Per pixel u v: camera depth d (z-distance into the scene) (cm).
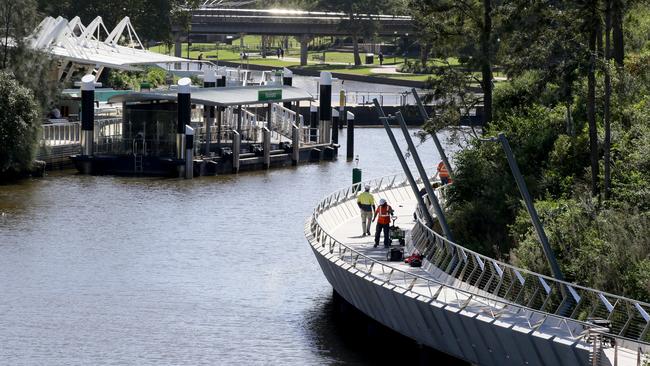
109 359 9775
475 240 11612
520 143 13262
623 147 11800
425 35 15100
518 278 9356
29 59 19738
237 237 14675
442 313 8994
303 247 14200
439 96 14762
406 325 9594
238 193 18038
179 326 10725
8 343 10169
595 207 10712
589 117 11306
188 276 12594
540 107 13812
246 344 10206
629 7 11600
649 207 10475
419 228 11788
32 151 18750
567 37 11606
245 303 11538
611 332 8312
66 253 13538
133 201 16988
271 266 13162
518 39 12188
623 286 9188
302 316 11100
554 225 10394
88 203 16700
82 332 10506
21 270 12694
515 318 8700
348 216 14200
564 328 8412
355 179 17575
